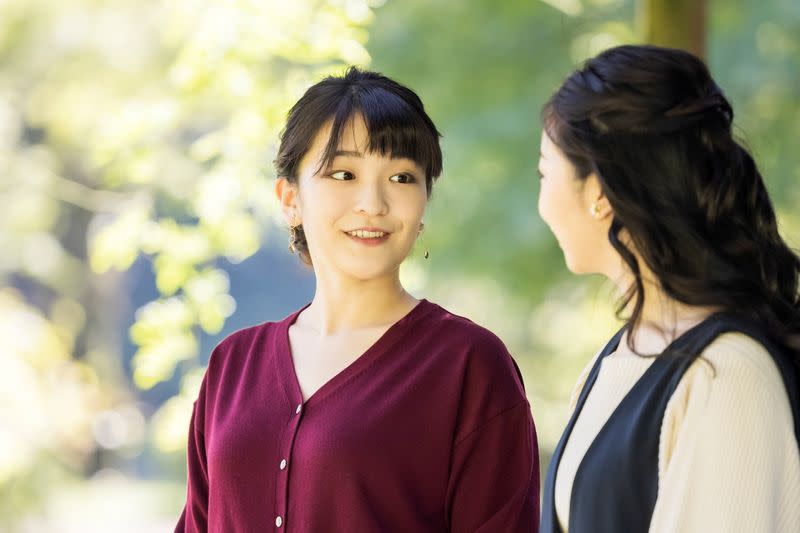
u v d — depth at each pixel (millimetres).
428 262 12742
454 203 12383
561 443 3500
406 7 12102
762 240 3250
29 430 13664
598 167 3252
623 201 3219
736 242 3197
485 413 4141
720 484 3012
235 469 4180
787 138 12000
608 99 3232
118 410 19250
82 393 14750
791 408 3062
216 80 7578
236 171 7641
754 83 12000
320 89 4270
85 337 20172
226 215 7699
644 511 3164
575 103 3309
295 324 4500
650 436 3178
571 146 3311
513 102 11875
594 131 3260
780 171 11844
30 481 13578
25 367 13773
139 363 7652
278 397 4242
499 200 12117
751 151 3396
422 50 12055
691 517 3049
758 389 3043
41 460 13742
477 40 12000
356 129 4117
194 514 4512
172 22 8680
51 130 17234
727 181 3199
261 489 4141
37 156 16297
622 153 3219
